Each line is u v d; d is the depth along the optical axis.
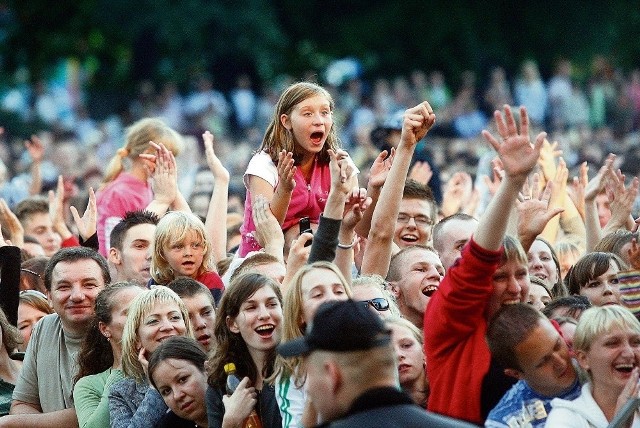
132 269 21.00
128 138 24.86
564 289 19.27
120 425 17.39
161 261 19.72
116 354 18.47
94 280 19.61
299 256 17.39
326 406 12.42
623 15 70.56
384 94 62.84
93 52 68.25
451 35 69.50
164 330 17.58
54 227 24.52
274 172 19.95
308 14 70.50
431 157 28.09
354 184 17.39
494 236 14.50
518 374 14.70
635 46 70.50
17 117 60.19
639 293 17.28
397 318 16.78
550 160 24.41
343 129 59.94
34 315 21.52
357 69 69.44
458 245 17.92
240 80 65.31
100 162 49.75
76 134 61.56
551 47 70.62
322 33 70.62
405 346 16.55
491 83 66.81
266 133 20.11
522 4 70.25
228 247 25.34
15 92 64.75
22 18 67.50
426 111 17.91
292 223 19.78
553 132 56.47
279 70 69.38
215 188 22.91
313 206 19.81
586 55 70.31
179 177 34.69
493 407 14.80
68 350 19.66
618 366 14.76
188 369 16.97
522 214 17.50
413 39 69.69
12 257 20.69
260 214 18.83
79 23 67.88
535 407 14.69
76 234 26.94
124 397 17.62
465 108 60.19
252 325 16.30
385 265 18.08
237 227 25.59
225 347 16.48
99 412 17.80
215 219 22.66
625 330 14.79
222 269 21.06
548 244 20.25
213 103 63.28
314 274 15.61
